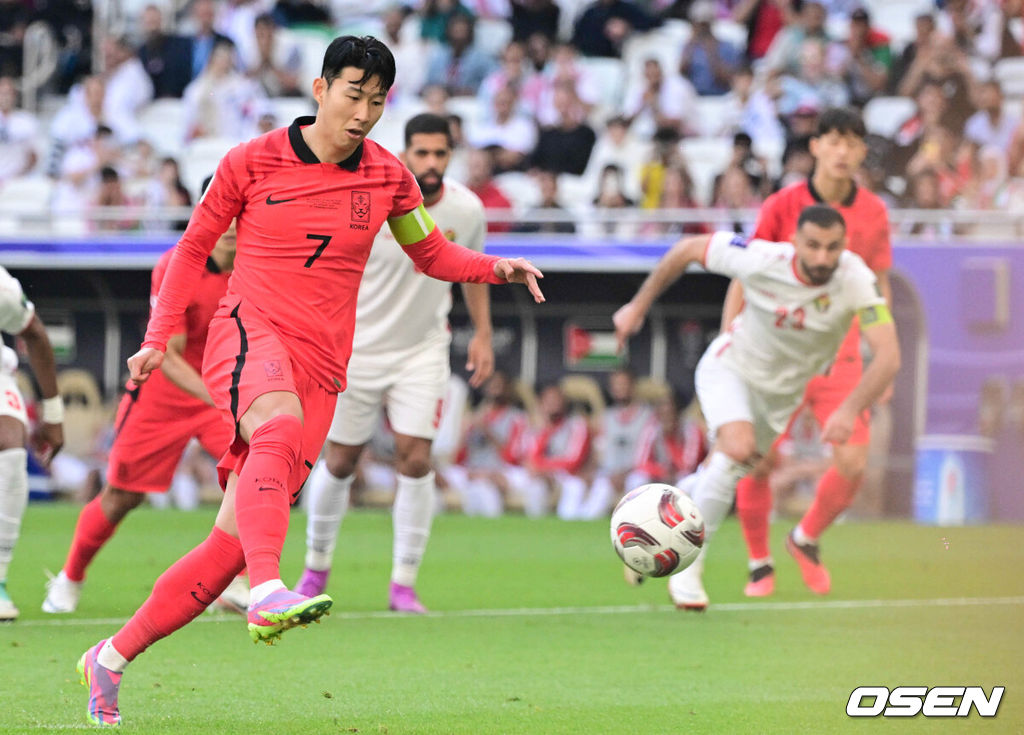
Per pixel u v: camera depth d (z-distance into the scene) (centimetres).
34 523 4231
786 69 6450
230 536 1367
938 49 6159
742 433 2409
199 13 6900
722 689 1711
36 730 1345
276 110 6725
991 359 4950
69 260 5353
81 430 5653
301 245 1427
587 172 6322
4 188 6519
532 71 6694
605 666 1884
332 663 1877
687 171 5719
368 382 2456
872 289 2328
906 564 3441
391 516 4997
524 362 5603
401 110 6756
